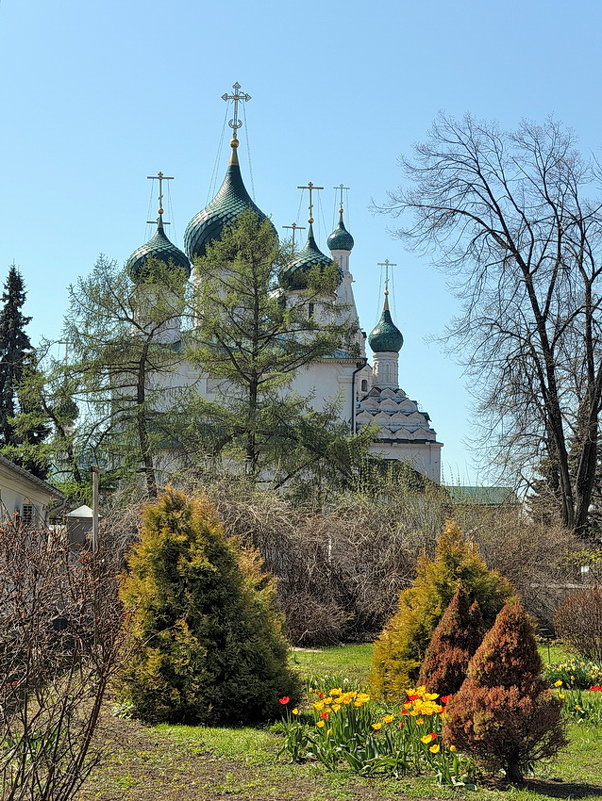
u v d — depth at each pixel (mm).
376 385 65562
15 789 6820
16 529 8438
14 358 44719
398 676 12781
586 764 10195
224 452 33406
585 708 12750
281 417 35031
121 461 35656
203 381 45031
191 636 11633
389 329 71812
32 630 7266
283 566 23125
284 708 11867
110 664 7656
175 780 8828
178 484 26906
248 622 11945
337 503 26141
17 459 41125
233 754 9844
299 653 19703
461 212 30531
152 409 36438
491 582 13133
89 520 20297
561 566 24547
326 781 8961
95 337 35812
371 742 9625
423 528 25047
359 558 23812
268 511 23703
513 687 9055
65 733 7539
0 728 7480
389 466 31547
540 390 30359
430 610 12992
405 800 8477
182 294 36531
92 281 35969
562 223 29781
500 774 9258
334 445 33938
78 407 36406
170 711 11516
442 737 9422
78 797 8141
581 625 17688
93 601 8023
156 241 51594
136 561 12062
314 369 46531
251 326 36812
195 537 12117
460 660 11406
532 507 30188
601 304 29750
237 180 51219
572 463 34312
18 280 46062
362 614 23375
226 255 37125
